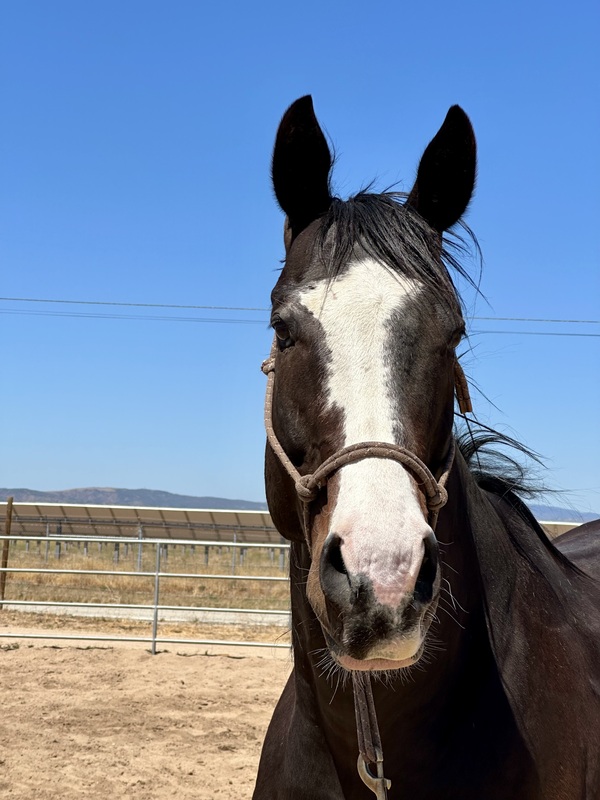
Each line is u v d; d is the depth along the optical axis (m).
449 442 2.10
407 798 2.03
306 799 2.19
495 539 2.36
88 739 6.48
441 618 1.98
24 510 23.94
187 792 5.53
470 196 2.31
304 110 2.27
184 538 23.94
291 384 1.99
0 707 7.16
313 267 2.06
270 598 14.23
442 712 2.03
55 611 12.48
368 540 1.62
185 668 8.77
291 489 2.11
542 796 2.04
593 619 2.57
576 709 2.20
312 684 2.15
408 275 1.99
